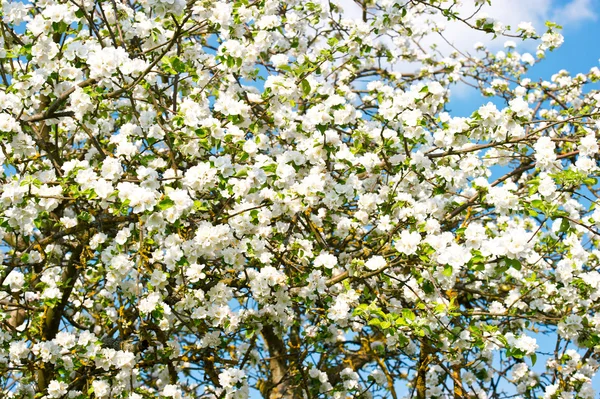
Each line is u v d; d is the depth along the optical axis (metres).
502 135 4.87
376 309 3.96
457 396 6.71
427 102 4.84
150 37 5.14
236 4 4.62
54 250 5.48
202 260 4.87
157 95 5.27
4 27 5.05
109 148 5.23
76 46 4.45
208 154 4.80
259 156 4.55
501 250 4.06
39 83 4.34
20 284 4.55
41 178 4.38
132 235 4.51
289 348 6.63
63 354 4.48
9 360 4.67
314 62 5.20
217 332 5.16
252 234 4.63
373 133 4.93
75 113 4.35
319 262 4.60
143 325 4.64
